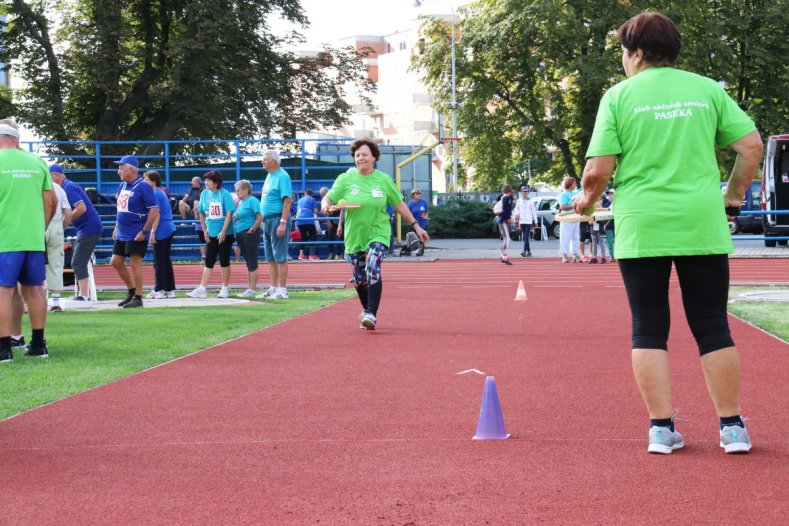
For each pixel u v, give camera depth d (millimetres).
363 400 8000
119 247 16766
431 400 7961
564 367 9609
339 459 5957
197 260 34000
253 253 18938
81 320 14453
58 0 47000
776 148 38125
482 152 62031
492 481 5375
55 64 46219
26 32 46406
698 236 5883
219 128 47062
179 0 45969
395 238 35312
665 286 6031
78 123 48844
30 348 10766
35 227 10641
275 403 7910
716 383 5914
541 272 26438
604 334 12320
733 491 5070
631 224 5977
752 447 6051
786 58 57125
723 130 6098
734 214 6379
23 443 6523
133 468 5816
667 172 5941
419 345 11477
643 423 6895
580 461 5781
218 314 15359
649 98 6016
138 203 16750
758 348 10617
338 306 16875
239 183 18688
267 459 5988
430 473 5574
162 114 49125
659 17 6148
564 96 57812
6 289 10445
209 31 44219
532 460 5832
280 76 49531
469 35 59562
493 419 6473
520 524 4605
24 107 46250
